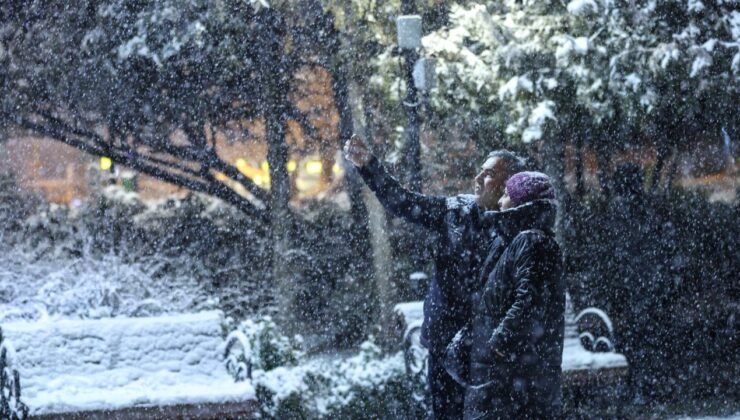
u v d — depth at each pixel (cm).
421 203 541
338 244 1791
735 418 948
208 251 1769
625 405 998
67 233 1758
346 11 1493
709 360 1309
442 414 546
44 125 1608
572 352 930
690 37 1275
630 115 1293
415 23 1194
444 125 1623
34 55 1542
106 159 1811
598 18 1274
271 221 1727
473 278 523
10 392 730
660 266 1579
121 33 1476
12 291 1609
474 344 505
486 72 1361
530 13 1322
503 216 506
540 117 1281
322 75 1727
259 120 1747
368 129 1656
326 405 875
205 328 819
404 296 1698
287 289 1573
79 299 1433
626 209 1658
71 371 763
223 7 1452
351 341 1630
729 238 1612
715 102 1345
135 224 1778
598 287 1606
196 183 1739
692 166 1661
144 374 779
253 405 747
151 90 1589
